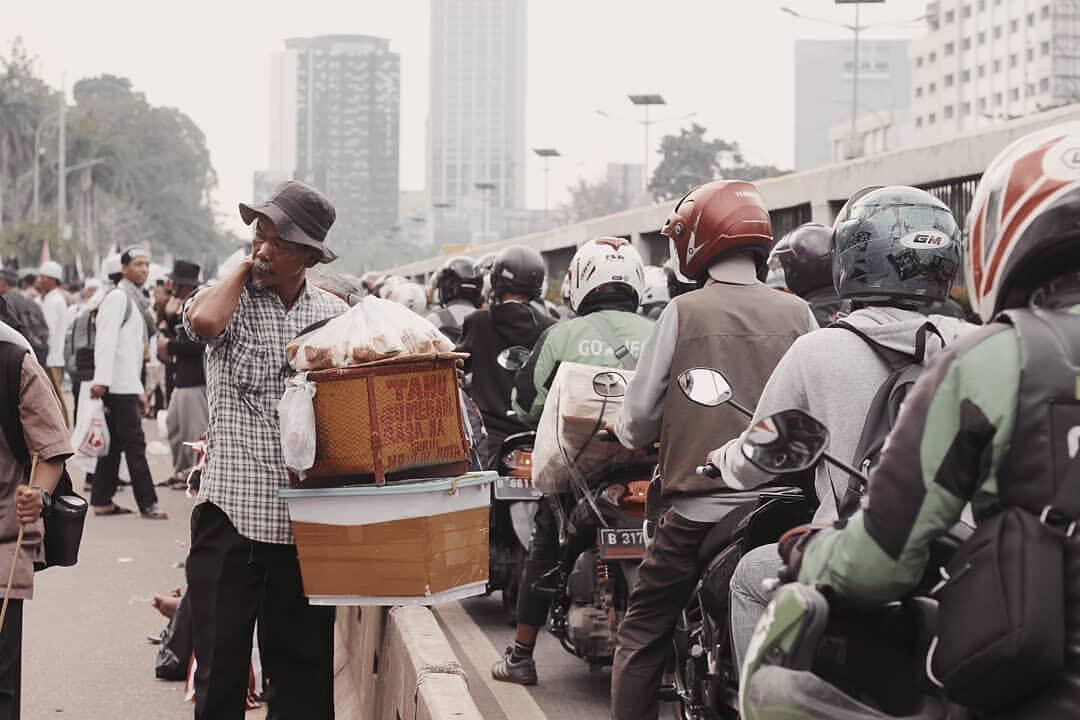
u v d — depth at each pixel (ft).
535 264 27.71
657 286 34.91
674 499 15.89
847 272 12.94
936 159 42.63
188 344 47.01
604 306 22.45
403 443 15.80
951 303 19.71
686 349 15.97
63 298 80.53
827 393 12.46
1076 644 7.93
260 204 16.30
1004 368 8.33
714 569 14.51
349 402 15.57
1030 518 8.13
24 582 15.67
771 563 12.70
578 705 22.75
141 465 43.27
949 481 8.43
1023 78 412.57
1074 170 8.79
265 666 17.17
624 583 20.67
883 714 9.00
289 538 16.40
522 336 27.48
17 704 15.78
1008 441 8.27
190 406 47.70
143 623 28.78
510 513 26.71
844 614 9.30
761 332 16.01
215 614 16.52
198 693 16.65
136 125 509.35
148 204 478.59
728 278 16.48
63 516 16.12
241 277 16.40
